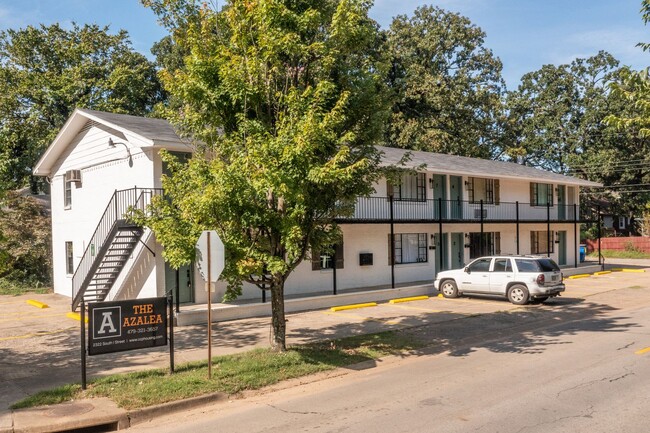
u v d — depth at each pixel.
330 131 10.04
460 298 21.11
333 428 7.18
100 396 8.52
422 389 9.00
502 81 51.12
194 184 10.34
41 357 11.70
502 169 30.33
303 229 10.54
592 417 7.26
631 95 12.69
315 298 18.50
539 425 7.01
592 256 46.59
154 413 8.00
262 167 9.67
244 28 10.49
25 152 38.09
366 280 22.97
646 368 9.84
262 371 9.85
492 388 8.88
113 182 19.81
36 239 27.28
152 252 16.47
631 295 21.42
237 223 10.00
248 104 10.58
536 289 18.69
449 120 45.00
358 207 22.66
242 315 16.55
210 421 7.71
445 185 26.59
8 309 19.50
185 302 17.75
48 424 7.33
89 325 8.83
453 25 47.78
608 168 50.75
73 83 36.97
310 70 11.09
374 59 12.41
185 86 10.29
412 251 25.14
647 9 11.95
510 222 27.70
